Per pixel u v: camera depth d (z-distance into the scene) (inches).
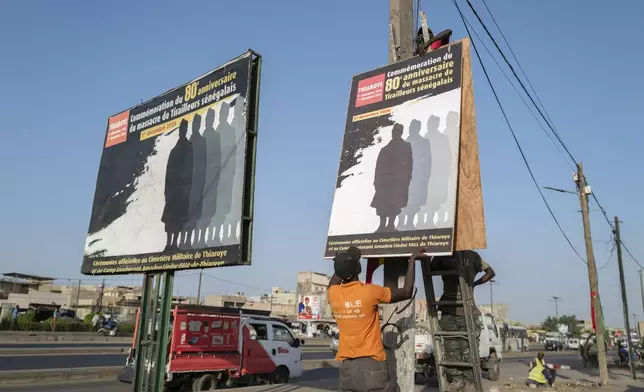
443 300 283.9
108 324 1766.7
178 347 504.7
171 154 324.2
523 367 1074.1
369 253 249.1
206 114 303.9
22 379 555.5
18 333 1473.9
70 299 2706.7
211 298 3469.5
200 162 299.7
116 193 361.1
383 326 242.2
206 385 530.3
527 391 634.8
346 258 173.2
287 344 645.9
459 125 240.8
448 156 239.5
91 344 1247.5
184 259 291.6
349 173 273.7
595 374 962.1
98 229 368.5
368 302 167.5
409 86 267.4
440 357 277.4
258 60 287.1
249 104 277.9
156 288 313.1
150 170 337.1
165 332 303.4
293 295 4244.6
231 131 283.3
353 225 260.7
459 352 273.6
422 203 240.1
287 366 636.1
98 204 374.9
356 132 280.7
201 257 280.8
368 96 283.6
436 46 276.8
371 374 163.2
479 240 224.4
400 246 239.6
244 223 266.2
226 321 563.8
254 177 272.8
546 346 2605.8
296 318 3508.9
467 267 273.7
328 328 3299.7
